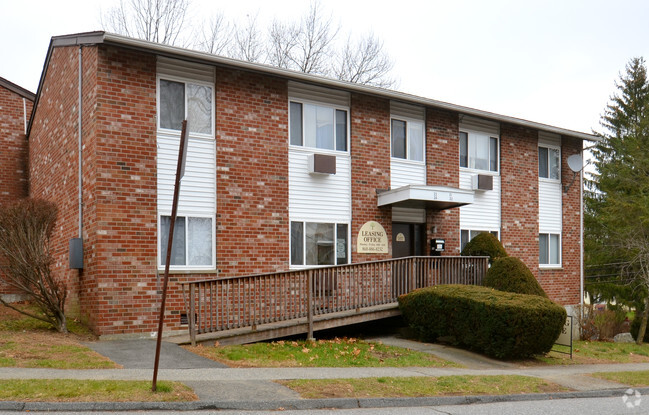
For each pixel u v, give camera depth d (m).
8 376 8.30
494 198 19.36
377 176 16.67
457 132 18.50
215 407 7.57
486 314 12.76
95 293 12.27
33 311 14.55
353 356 11.84
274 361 10.84
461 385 9.59
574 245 21.53
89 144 12.80
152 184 12.94
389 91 16.25
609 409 8.80
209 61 13.46
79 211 13.18
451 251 18.17
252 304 14.19
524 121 19.47
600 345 17.69
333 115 16.06
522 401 9.27
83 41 12.95
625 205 24.09
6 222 11.77
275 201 14.74
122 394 7.58
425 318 14.16
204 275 13.48
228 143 14.09
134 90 12.83
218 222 13.82
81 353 10.27
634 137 32.62
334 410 7.90
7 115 18.94
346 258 16.03
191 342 11.75
